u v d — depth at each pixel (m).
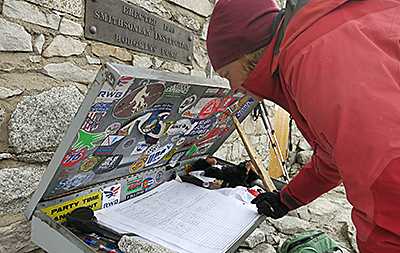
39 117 1.14
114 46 1.46
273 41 0.56
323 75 0.40
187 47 1.99
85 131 0.65
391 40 0.40
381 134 0.35
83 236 0.74
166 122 0.94
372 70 0.38
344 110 0.38
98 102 0.60
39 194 0.71
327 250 1.09
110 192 0.96
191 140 1.25
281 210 1.04
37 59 1.13
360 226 0.45
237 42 0.62
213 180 1.29
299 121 0.66
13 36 1.05
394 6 0.44
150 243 0.73
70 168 0.73
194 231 0.85
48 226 0.68
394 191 0.36
